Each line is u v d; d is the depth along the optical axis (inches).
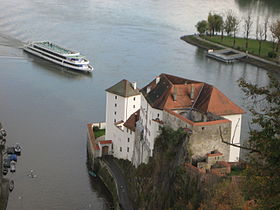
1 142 7091.5
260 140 2306.8
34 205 5664.4
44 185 6141.7
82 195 6018.7
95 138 7194.9
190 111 5876.0
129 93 6825.8
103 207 5797.2
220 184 4431.6
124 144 6624.0
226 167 4970.5
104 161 6678.2
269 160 2273.6
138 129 6264.8
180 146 5260.8
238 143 5999.0
